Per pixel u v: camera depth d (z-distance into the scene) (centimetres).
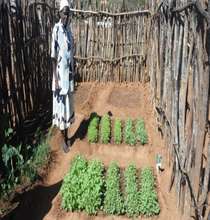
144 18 363
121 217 197
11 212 199
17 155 220
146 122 301
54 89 249
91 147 265
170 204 205
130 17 364
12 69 252
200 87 150
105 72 382
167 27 238
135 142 267
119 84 381
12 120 254
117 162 249
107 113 317
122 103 337
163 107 257
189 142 169
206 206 158
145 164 247
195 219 166
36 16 291
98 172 221
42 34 306
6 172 217
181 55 192
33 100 292
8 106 247
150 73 346
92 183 205
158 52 286
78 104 333
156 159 244
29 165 227
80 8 363
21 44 264
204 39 142
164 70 256
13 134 254
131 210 198
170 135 228
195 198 157
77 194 202
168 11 229
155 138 274
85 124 294
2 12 235
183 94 184
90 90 366
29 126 280
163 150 255
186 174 174
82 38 372
